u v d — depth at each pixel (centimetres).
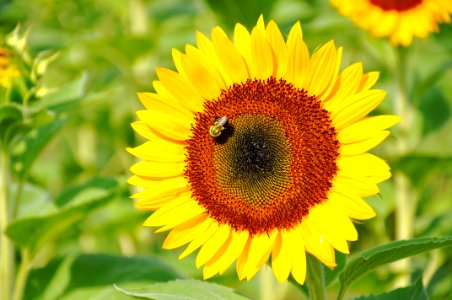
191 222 143
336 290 163
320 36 192
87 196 162
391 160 178
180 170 144
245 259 142
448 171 190
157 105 144
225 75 143
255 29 141
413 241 136
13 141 163
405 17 174
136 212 195
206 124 144
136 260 170
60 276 169
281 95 142
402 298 148
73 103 165
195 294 141
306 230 140
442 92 194
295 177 141
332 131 140
